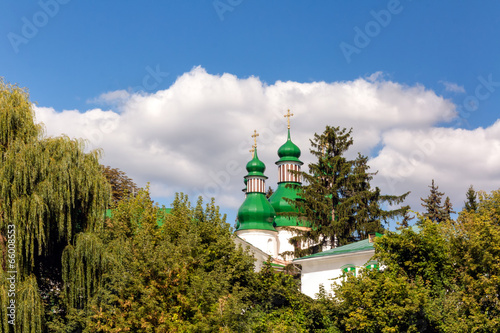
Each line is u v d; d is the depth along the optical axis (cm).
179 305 2795
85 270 3009
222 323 2694
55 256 3155
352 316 2962
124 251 3050
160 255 2881
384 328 2762
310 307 3291
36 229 2814
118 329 2683
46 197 2877
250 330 2912
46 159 2925
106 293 2875
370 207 5797
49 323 2875
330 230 5669
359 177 6038
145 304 2747
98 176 3178
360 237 5822
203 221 3684
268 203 6994
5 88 3119
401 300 2766
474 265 2811
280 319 3209
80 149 3095
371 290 2917
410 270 3042
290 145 7325
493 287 2698
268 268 3628
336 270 4453
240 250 3544
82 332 2828
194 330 2633
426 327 2842
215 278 3062
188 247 3052
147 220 3519
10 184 2831
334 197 5991
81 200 3095
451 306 2809
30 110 3091
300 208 5978
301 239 5888
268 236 6850
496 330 2673
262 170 7112
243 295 3077
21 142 2919
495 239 2788
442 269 3011
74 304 3006
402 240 3048
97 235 3106
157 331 2625
